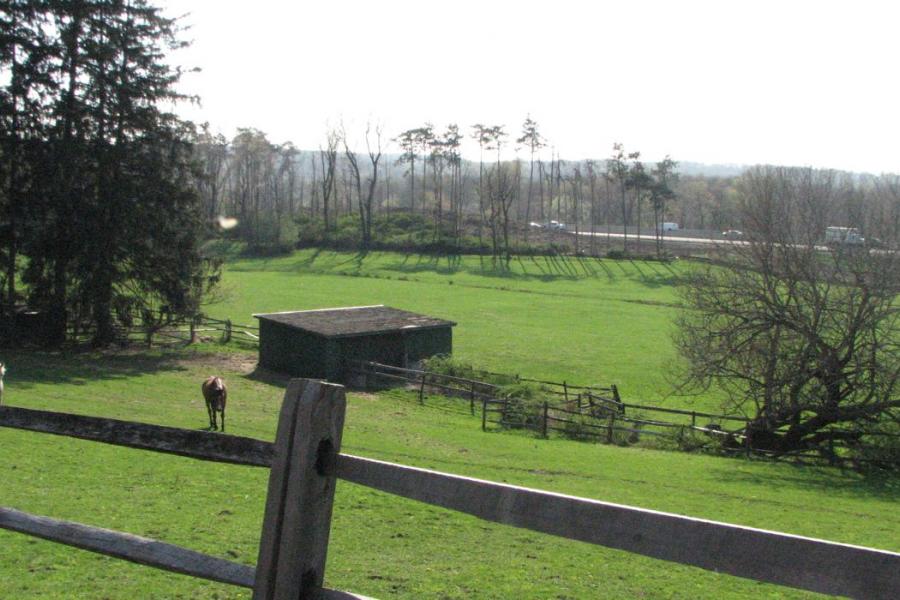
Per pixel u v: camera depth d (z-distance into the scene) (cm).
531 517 287
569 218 17700
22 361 3675
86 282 4112
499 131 14900
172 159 4234
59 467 1346
